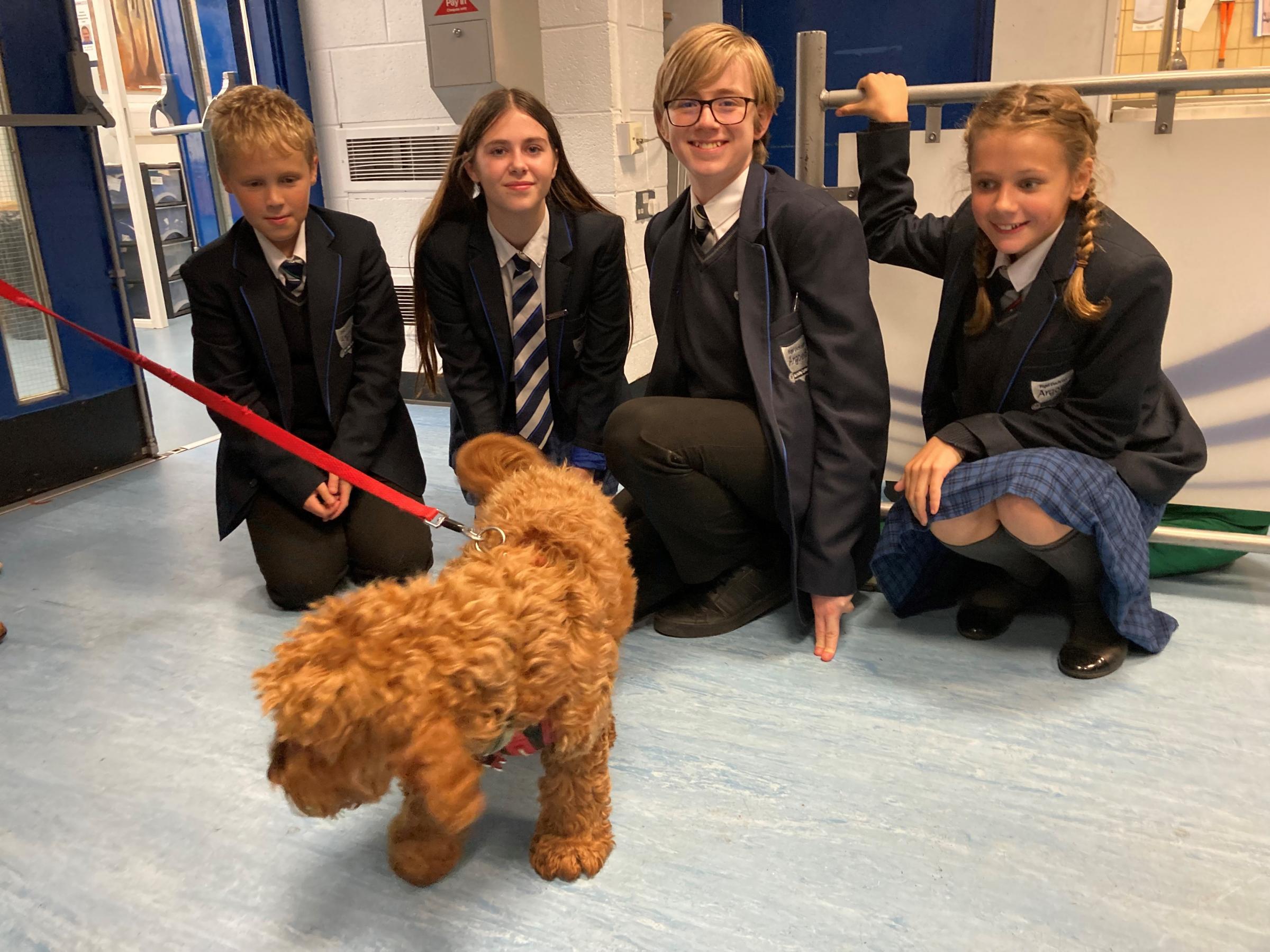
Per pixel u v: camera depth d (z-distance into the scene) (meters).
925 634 1.79
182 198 5.52
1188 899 1.13
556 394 2.07
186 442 3.17
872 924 1.11
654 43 3.10
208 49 5.37
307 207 1.87
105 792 1.39
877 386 1.66
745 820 1.29
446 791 0.76
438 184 3.17
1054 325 1.55
